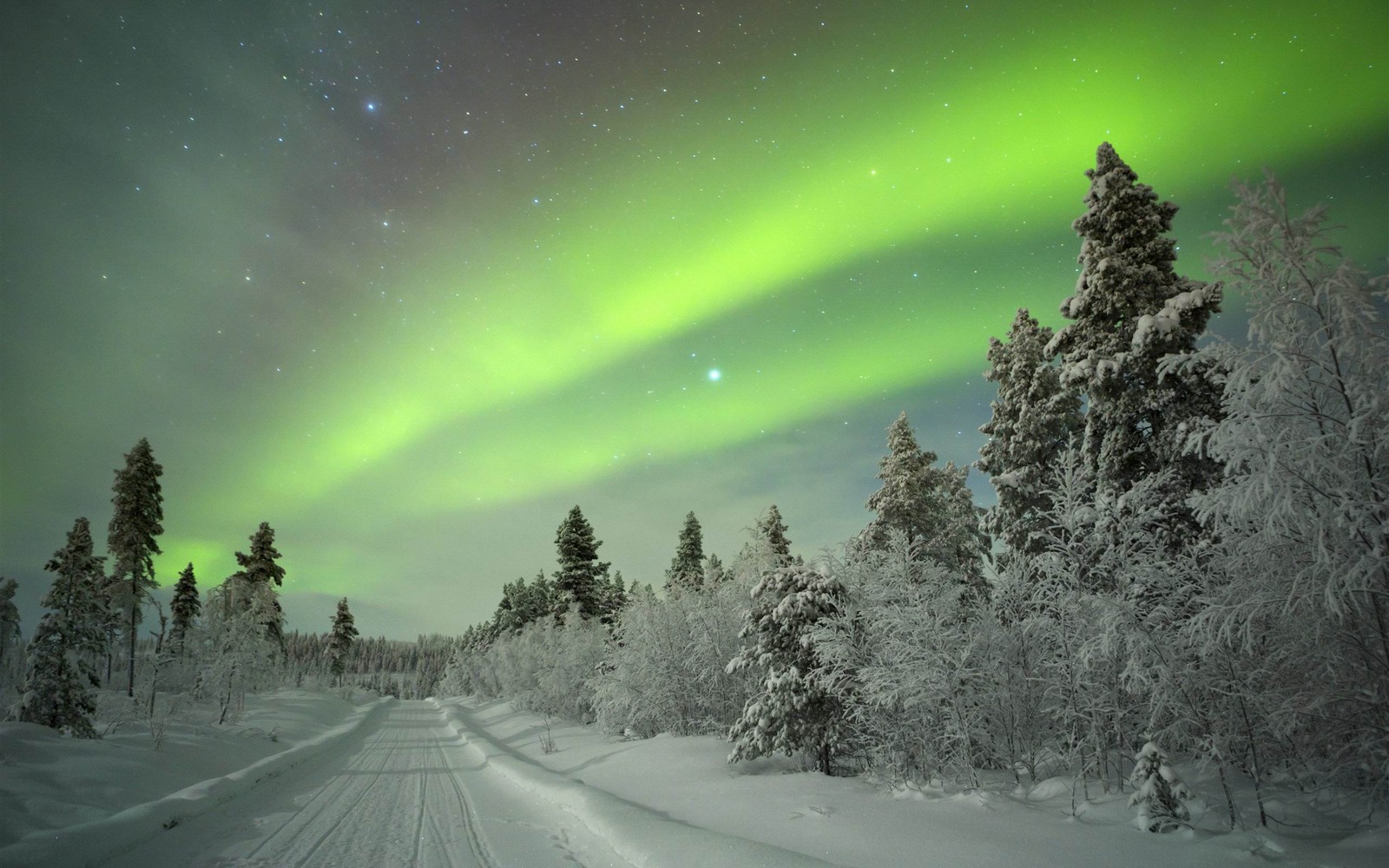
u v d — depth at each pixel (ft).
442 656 435.53
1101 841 23.59
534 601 213.05
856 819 28.99
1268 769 31.24
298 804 40.60
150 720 59.06
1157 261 49.80
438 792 45.21
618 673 71.67
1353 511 21.89
